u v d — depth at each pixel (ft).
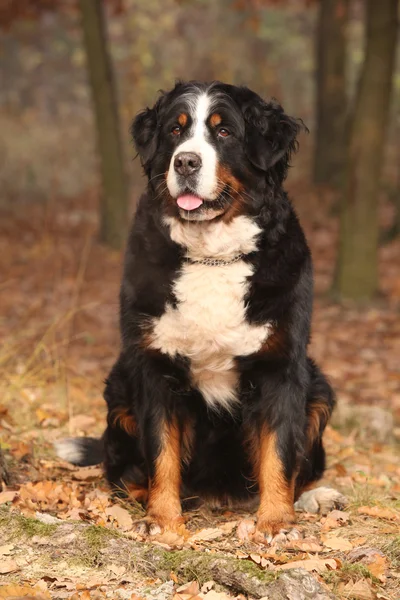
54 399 21.81
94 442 17.12
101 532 12.41
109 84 45.03
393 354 30.40
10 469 15.89
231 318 13.89
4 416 19.02
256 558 12.03
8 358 24.82
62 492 14.79
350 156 35.70
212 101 14.35
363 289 36.11
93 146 72.08
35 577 11.36
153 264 14.14
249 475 15.17
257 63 85.87
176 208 14.10
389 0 33.94
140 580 11.47
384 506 15.14
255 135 14.42
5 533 12.41
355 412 22.82
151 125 15.17
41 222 51.24
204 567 11.57
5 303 34.22
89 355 28.32
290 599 10.80
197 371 14.34
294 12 88.58
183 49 90.53
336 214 51.65
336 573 11.82
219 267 13.94
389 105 35.55
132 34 87.97
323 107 57.57
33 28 80.84
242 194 14.12
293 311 14.03
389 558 12.52
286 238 14.26
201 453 15.06
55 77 100.48
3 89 95.61
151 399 14.38
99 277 39.42
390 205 54.19
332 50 56.70
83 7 44.14
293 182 59.88
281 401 14.19
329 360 29.66
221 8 90.07
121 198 45.96
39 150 68.90
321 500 15.12
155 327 14.05
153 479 14.30
